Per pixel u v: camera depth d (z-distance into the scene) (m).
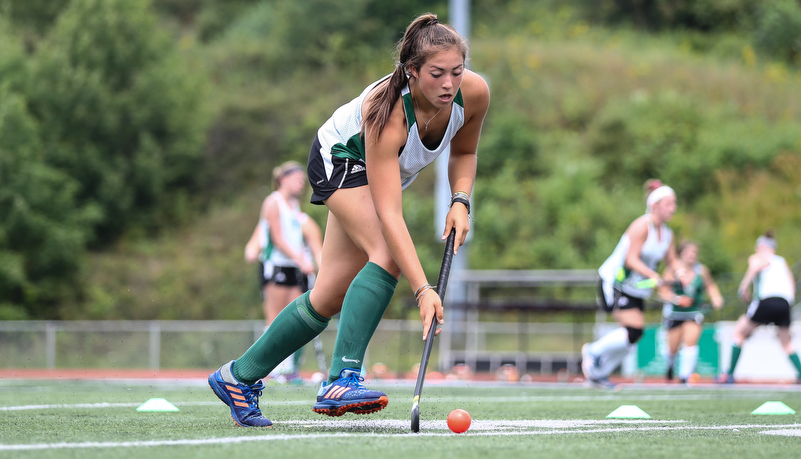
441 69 9.86
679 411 16.08
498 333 47.25
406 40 10.15
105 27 73.94
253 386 11.36
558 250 61.34
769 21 100.94
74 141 71.75
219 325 44.81
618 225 63.84
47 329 44.53
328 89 88.06
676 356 40.28
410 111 10.34
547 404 18.08
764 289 34.47
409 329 45.47
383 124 10.22
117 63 74.62
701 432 11.12
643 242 26.03
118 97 73.38
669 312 36.16
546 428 11.71
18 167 63.56
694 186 68.56
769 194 65.94
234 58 94.31
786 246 60.88
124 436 9.79
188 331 44.88
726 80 85.81
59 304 63.59
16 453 8.10
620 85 83.31
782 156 69.25
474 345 46.50
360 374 10.66
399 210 10.41
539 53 89.75
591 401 19.34
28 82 70.88
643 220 26.12
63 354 44.44
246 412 11.19
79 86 71.06
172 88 76.19
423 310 10.23
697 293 35.75
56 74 71.44
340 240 11.12
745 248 62.03
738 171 69.25
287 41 94.62
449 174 11.82
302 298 11.16
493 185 69.62
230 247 71.38
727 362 41.84
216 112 84.62
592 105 79.75
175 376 39.31
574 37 103.50
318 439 9.29
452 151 11.87
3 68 70.25
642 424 12.71
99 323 46.38
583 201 66.62
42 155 68.38
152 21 77.31
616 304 26.31
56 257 63.75
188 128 77.56
